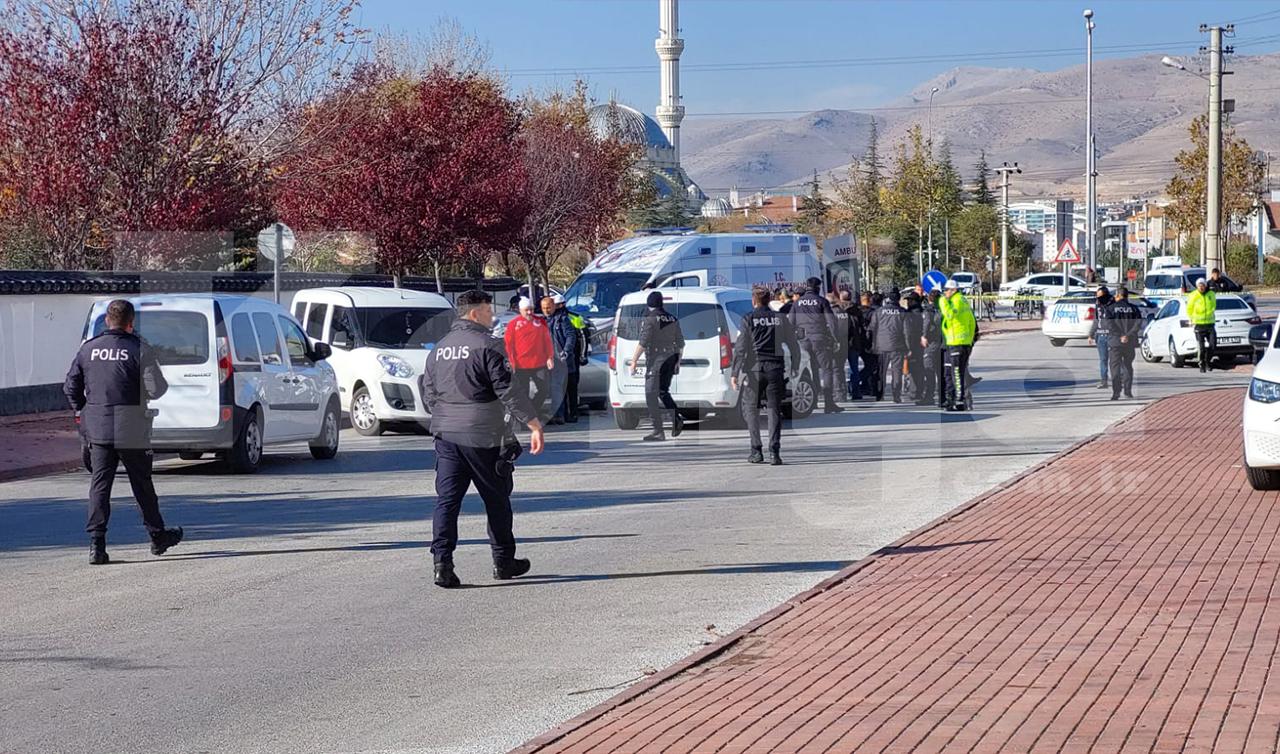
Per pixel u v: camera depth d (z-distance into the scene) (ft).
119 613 34.50
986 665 27.43
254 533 46.52
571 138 192.95
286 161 119.55
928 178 301.02
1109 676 26.14
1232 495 50.93
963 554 40.01
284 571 39.75
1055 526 44.60
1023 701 24.67
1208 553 38.99
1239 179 293.84
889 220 294.05
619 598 35.73
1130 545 40.68
